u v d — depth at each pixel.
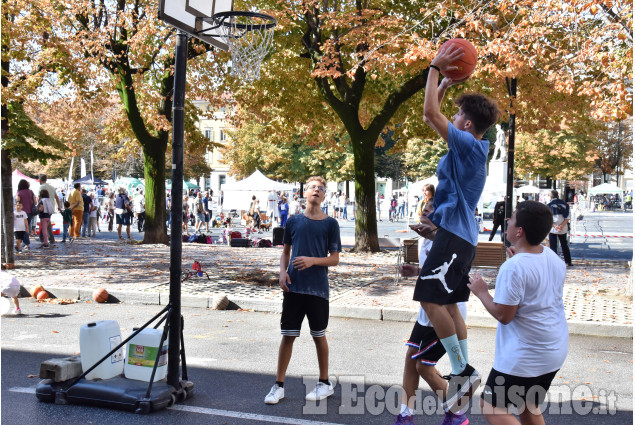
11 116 13.73
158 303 10.45
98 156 59.97
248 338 7.88
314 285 5.21
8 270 13.38
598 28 10.77
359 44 16.53
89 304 10.40
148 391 4.94
